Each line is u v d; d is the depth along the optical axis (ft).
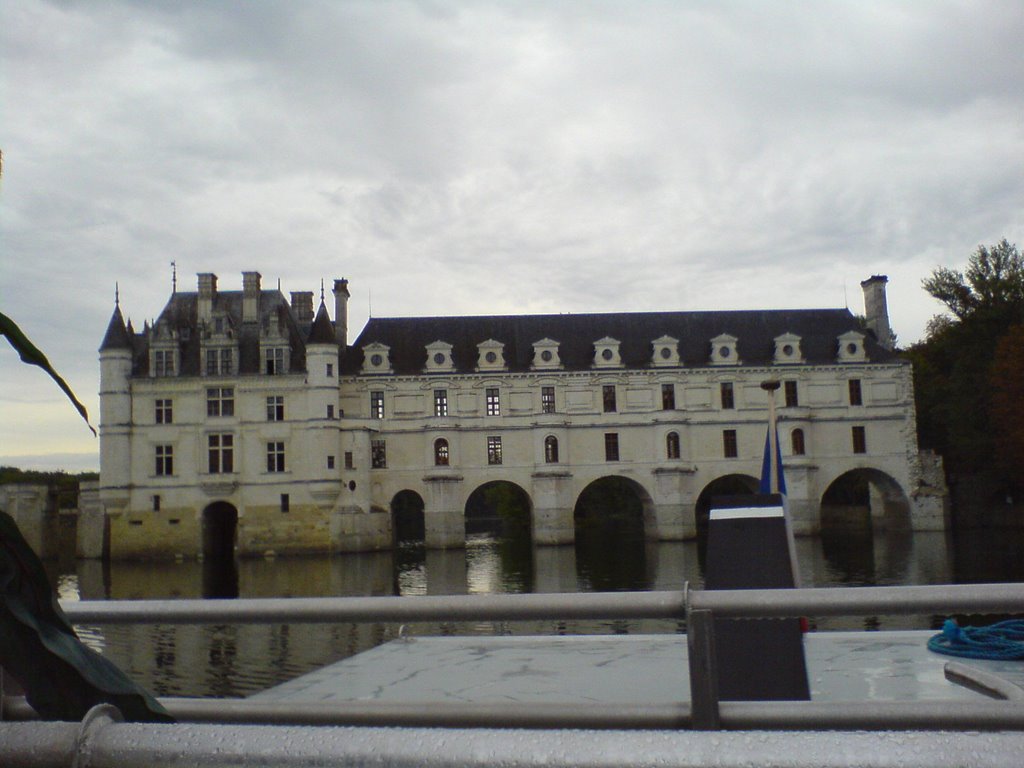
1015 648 22.43
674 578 166.50
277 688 21.77
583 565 200.64
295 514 254.68
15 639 7.79
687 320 287.48
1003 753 5.89
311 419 255.70
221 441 256.11
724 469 271.28
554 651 25.04
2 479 333.62
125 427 254.88
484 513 547.90
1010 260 280.72
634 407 273.54
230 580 192.34
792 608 10.62
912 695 19.11
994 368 251.60
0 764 6.51
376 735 6.41
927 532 268.21
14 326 7.61
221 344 259.19
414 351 277.03
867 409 276.00
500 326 283.79
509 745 6.27
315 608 11.42
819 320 290.35
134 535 253.03
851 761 5.94
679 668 22.20
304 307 288.30
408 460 266.57
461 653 25.29
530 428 269.44
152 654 63.72
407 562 226.58
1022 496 275.39
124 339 258.57
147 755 6.39
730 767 6.01
